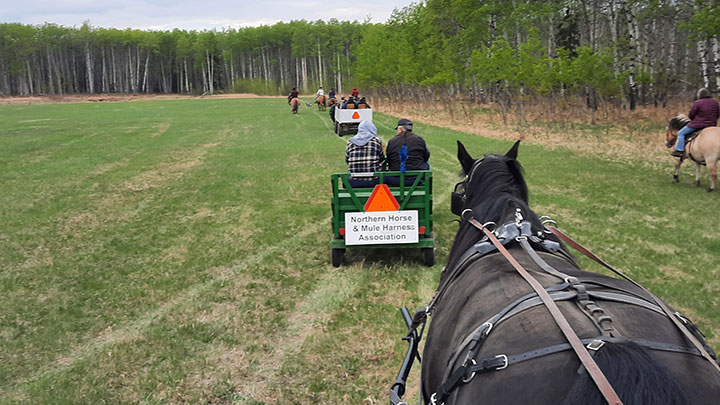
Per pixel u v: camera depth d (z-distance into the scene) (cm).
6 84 10756
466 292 245
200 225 993
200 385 470
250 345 541
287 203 1153
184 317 609
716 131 1136
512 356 178
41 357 526
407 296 658
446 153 1764
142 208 1130
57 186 1359
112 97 9825
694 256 764
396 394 270
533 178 1317
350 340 545
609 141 1897
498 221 295
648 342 174
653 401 143
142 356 521
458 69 3416
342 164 1625
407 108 4003
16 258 818
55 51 11462
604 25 3566
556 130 2294
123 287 702
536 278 229
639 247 804
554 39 3556
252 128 2858
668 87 2931
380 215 742
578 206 1047
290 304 638
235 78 12706
